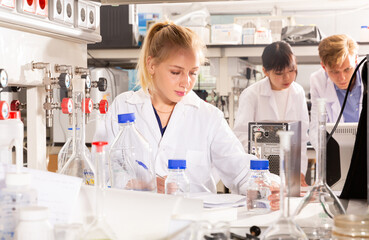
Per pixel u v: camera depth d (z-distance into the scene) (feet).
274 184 4.72
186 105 6.55
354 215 2.92
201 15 15.02
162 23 6.39
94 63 14.89
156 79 6.23
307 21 23.54
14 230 2.65
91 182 4.07
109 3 6.51
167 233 2.82
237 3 20.53
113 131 6.18
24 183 2.69
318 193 3.49
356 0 19.74
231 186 6.28
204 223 2.68
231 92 13.51
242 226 3.92
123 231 2.88
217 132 6.51
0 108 3.79
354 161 4.74
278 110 11.84
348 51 10.87
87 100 5.28
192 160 6.42
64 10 5.53
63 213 2.91
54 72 5.70
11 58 4.89
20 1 4.73
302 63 16.58
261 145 5.97
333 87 12.12
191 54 5.99
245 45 12.96
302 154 10.22
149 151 4.83
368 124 4.00
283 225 2.70
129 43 14.55
